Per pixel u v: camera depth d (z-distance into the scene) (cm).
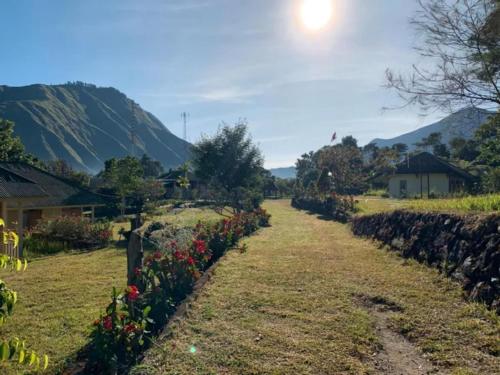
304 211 3105
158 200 4125
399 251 951
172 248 724
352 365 395
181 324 495
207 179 3092
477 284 576
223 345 441
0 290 256
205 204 3291
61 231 1533
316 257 984
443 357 407
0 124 3866
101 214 3456
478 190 2177
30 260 1220
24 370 410
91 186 4531
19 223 1484
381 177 4266
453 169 3591
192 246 809
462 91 849
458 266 661
